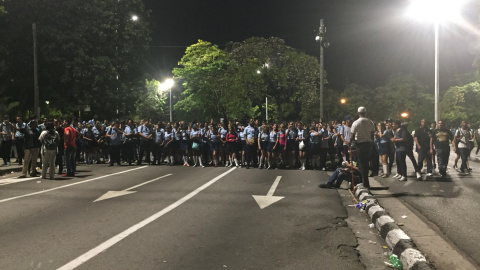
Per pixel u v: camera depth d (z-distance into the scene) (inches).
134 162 753.0
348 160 605.3
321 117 902.4
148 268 182.7
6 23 1147.3
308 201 349.4
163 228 255.0
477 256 199.5
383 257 202.7
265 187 432.1
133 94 1259.8
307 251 209.5
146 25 1300.4
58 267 183.5
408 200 346.0
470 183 452.1
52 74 1177.4
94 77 1147.3
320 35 899.4
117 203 339.6
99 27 1165.7
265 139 636.7
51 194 388.8
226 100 1857.8
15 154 807.1
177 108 2450.8
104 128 743.7
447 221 271.0
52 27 1134.4
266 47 1584.6
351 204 338.3
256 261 193.5
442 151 499.8
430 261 181.5
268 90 1656.0
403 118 1331.2
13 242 224.2
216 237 234.8
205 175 542.9
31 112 1284.4
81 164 715.4
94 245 217.6
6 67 1175.6
